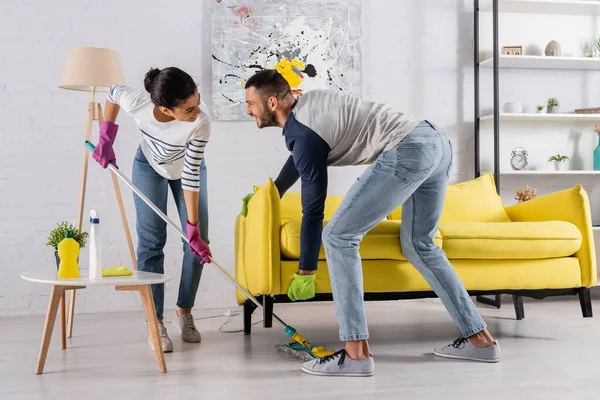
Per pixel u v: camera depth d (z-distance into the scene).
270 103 2.49
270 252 2.87
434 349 2.79
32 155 4.08
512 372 2.48
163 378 2.44
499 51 4.49
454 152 4.56
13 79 4.06
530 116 4.39
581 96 4.71
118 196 3.64
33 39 4.07
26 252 4.07
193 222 2.72
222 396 2.19
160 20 4.21
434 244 2.73
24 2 4.06
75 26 4.12
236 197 4.30
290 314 3.96
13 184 4.07
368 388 2.28
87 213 4.13
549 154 4.67
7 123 4.05
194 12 4.25
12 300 4.06
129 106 2.70
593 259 3.30
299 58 4.31
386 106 2.56
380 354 2.83
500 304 4.10
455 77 4.56
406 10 4.50
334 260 2.48
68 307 3.42
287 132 2.47
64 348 3.01
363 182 2.46
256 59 4.27
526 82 4.63
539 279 3.21
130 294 4.19
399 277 2.99
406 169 2.43
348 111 2.47
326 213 3.61
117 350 2.96
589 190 4.72
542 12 4.62
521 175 4.63
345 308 2.46
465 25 4.57
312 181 2.46
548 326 3.45
